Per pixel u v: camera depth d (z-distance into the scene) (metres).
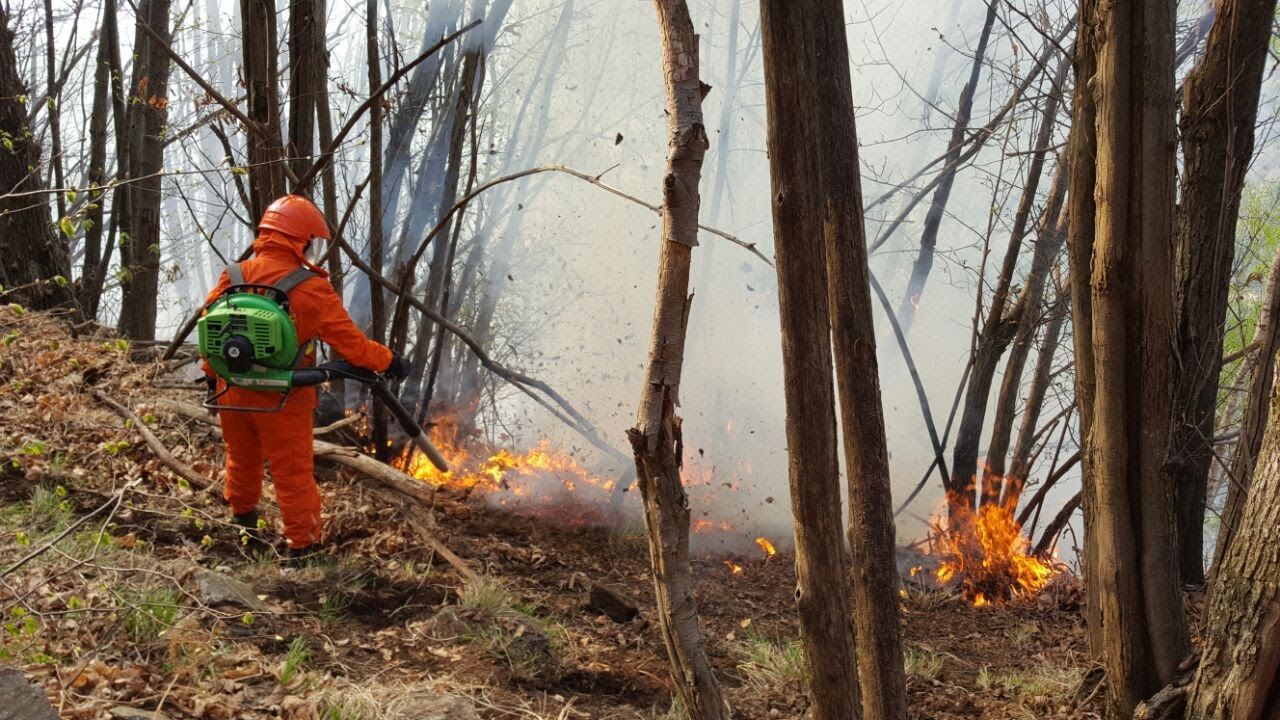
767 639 5.40
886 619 3.06
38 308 8.45
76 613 3.56
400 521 5.61
